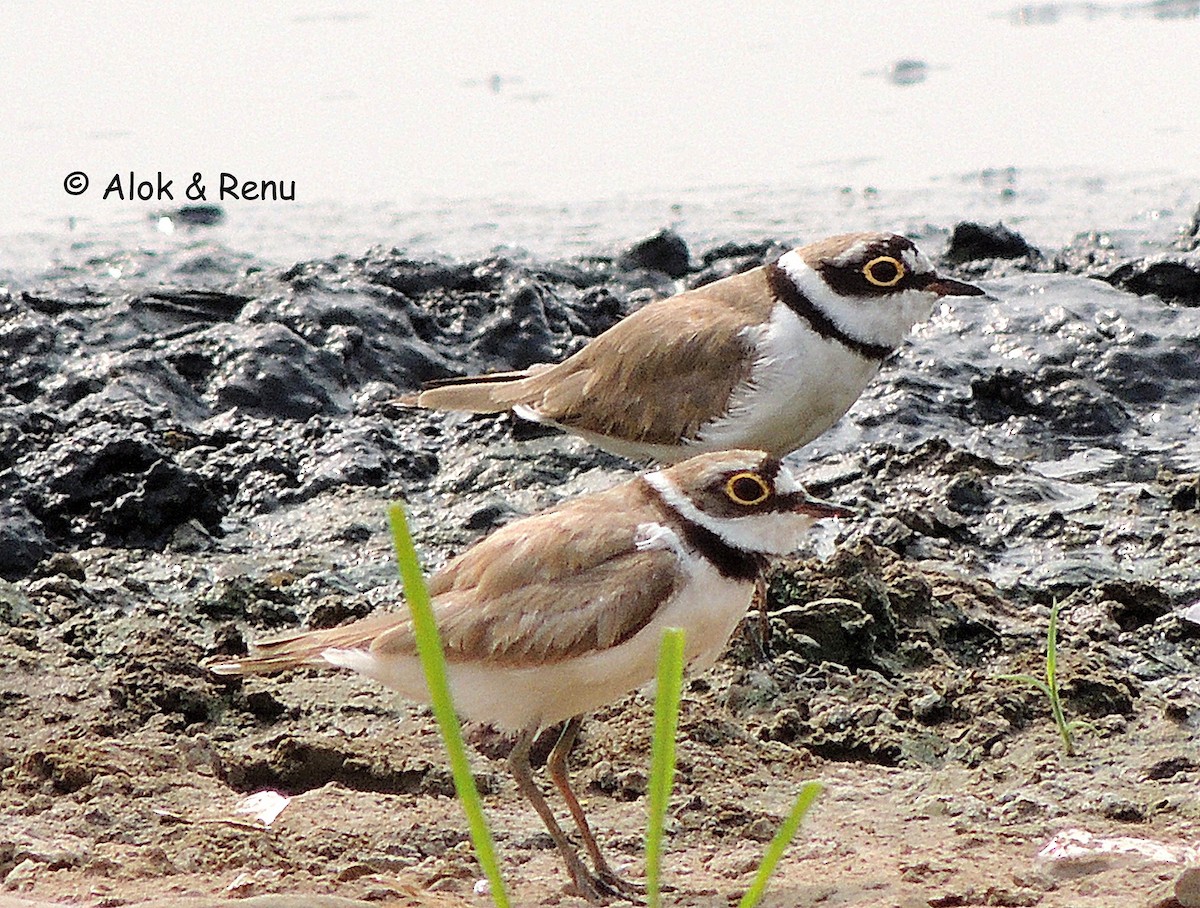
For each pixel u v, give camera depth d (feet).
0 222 71.46
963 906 26.09
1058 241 68.90
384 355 55.42
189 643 38.73
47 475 45.37
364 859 28.48
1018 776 33.01
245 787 32.68
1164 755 33.24
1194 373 55.52
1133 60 96.07
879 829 30.42
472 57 98.89
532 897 27.27
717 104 90.79
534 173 79.77
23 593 40.73
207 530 45.44
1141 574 43.06
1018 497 47.11
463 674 28.07
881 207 73.82
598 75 96.12
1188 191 74.79
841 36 103.40
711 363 39.42
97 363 52.70
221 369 53.31
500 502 46.70
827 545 44.04
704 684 36.58
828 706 35.65
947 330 57.88
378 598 41.98
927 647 38.27
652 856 20.11
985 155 81.35
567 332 59.11
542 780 32.78
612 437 40.81
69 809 30.63
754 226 71.51
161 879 27.25
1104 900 26.09
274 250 68.90
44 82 92.27
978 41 101.71
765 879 20.66
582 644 27.48
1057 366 55.16
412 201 75.56
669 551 28.02
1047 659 36.27
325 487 48.03
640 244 66.13
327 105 89.97
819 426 40.75
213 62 97.40
